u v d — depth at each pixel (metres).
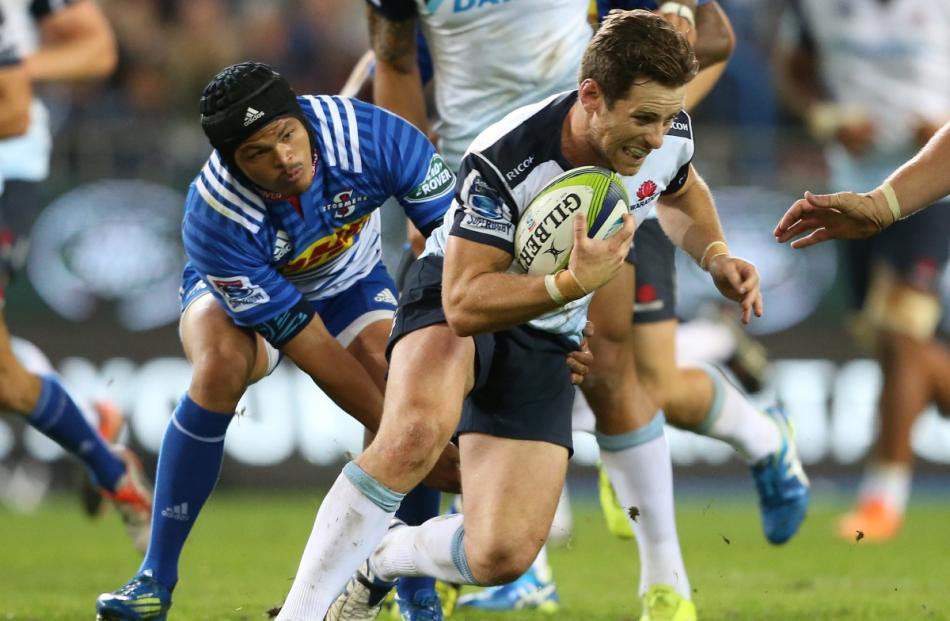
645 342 19.55
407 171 15.66
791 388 37.47
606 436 17.28
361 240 16.95
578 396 20.86
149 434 37.09
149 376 37.19
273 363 16.86
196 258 15.32
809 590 20.67
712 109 42.03
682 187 15.59
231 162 14.79
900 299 29.98
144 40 43.44
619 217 13.77
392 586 15.50
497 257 13.77
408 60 18.38
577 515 33.66
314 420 37.06
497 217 13.73
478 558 14.30
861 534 16.48
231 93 14.38
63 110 40.62
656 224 19.47
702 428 20.92
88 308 37.16
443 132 18.23
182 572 22.66
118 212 37.38
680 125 14.95
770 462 21.55
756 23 42.59
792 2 30.72
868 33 29.88
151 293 37.22
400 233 35.47
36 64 25.41
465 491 14.70
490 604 19.17
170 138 38.38
